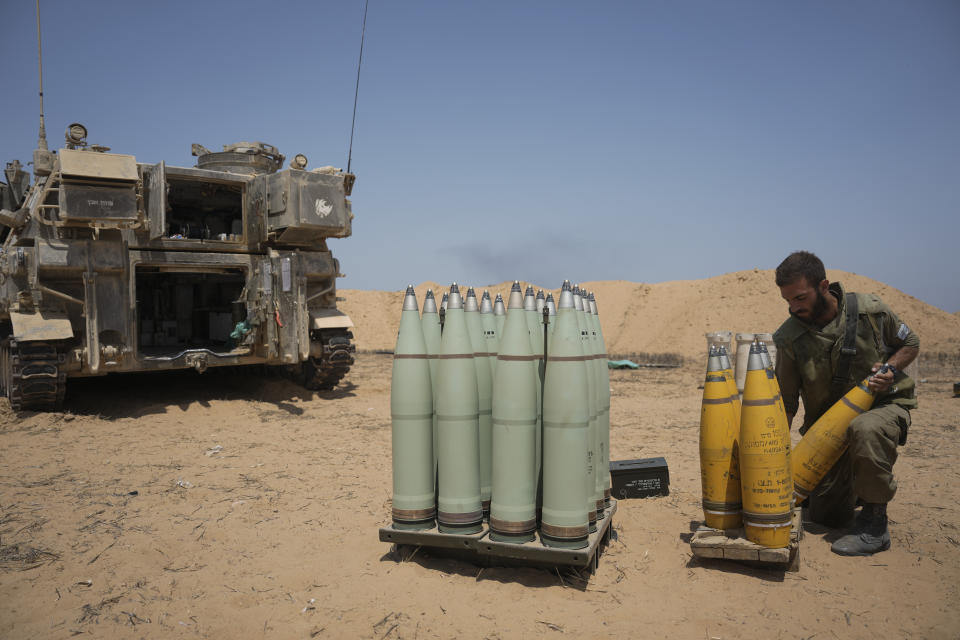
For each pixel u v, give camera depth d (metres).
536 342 3.99
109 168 8.75
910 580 3.72
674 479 6.29
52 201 9.17
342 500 5.52
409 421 3.87
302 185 10.14
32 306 9.16
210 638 3.11
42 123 10.07
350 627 3.19
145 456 7.25
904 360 4.14
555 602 3.44
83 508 5.24
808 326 4.28
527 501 3.68
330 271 11.23
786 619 3.24
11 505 5.30
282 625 3.22
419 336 3.92
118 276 9.53
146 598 3.55
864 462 3.99
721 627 3.16
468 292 4.11
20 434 8.34
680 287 37.59
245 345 11.14
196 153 12.41
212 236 12.75
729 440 3.99
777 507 3.73
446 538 3.77
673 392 14.01
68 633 3.15
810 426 4.52
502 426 3.65
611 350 32.22
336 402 11.47
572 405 3.53
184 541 4.47
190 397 11.20
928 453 7.13
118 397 11.11
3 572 3.91
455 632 3.13
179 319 14.12
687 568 3.91
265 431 8.88
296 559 4.13
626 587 3.64
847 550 4.11
